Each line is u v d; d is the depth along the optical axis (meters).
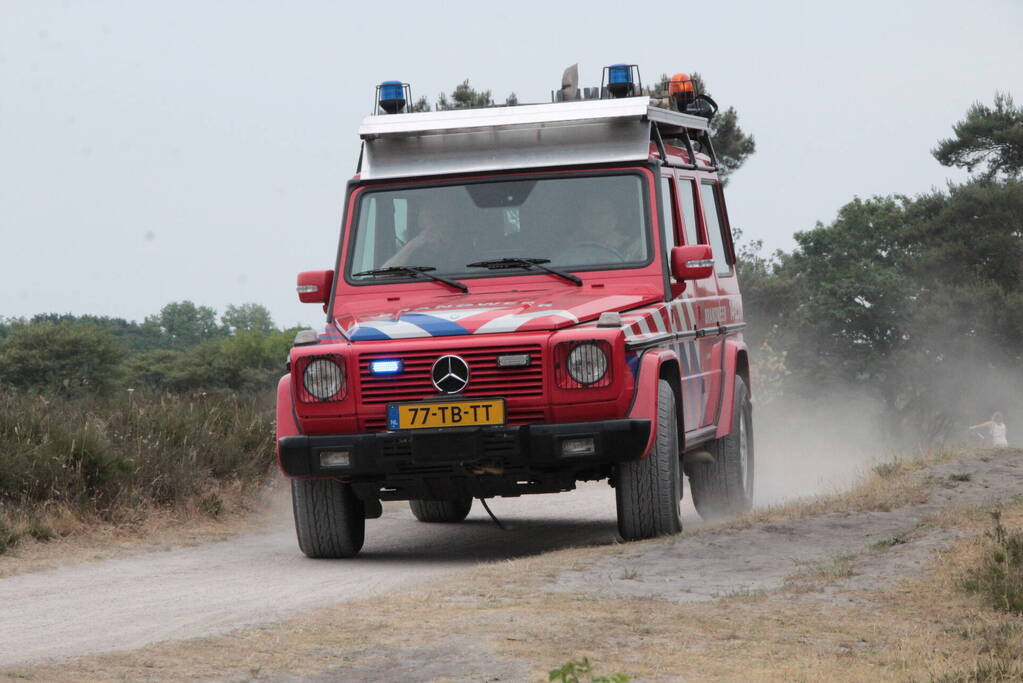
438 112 24.92
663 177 24.77
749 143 89.00
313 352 21.86
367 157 25.03
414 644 15.01
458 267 24.03
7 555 24.53
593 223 24.03
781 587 17.84
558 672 12.45
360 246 24.52
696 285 25.95
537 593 17.80
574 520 30.64
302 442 21.95
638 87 26.78
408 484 22.42
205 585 21.05
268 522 30.58
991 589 16.92
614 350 21.39
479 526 30.27
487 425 21.38
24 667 14.40
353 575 21.67
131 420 33.50
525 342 21.41
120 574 22.69
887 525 21.86
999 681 13.55
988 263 151.50
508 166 24.50
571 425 21.44
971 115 163.12
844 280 174.12
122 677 13.83
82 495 27.89
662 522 22.62
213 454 32.69
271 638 15.52
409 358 21.59
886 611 16.48
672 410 22.77
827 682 13.55
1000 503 22.42
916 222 164.50
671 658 14.41
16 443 28.58
